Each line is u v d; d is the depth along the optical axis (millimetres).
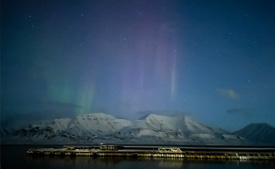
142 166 56281
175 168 53719
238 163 61188
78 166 56656
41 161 65500
